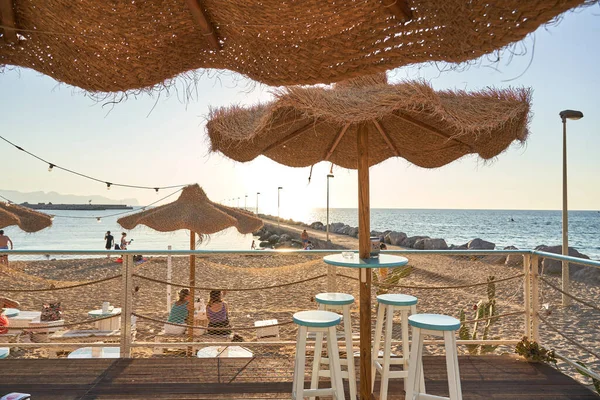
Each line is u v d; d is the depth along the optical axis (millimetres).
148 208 6984
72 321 6777
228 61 1872
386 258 2980
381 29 1605
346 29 1646
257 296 9062
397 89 2303
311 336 4574
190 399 3213
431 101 2217
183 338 5805
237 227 7203
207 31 1668
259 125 2482
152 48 1750
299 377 2545
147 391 3346
